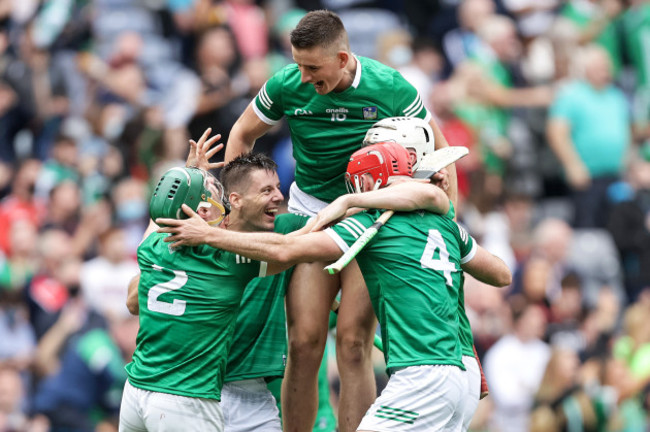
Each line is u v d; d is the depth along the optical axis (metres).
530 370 39.59
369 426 20.09
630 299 46.41
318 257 19.94
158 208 19.64
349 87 21.95
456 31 53.25
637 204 47.25
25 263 41.09
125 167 45.84
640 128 51.56
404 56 50.34
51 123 50.19
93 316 39.22
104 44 53.16
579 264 45.88
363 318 22.25
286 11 53.81
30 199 45.53
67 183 43.81
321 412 25.28
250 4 53.34
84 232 43.41
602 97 48.62
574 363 39.12
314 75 21.44
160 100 49.16
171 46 51.97
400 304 20.33
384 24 54.12
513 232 45.44
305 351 22.41
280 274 22.97
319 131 22.42
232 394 22.95
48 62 51.53
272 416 23.20
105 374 37.31
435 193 20.81
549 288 43.22
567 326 41.06
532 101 50.09
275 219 23.20
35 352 39.28
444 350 20.16
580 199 47.88
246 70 47.81
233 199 21.27
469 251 21.58
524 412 39.19
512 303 41.59
